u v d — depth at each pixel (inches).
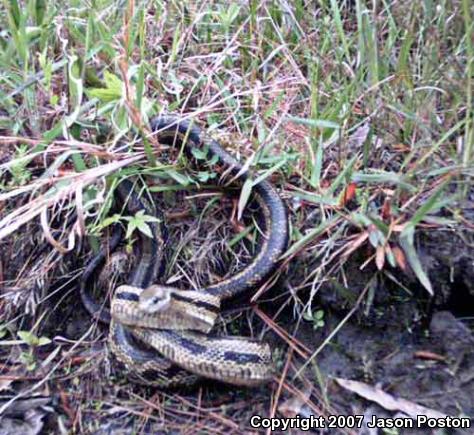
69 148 63.9
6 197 62.0
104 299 64.2
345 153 65.6
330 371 61.5
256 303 63.1
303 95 69.8
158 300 57.8
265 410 60.1
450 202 62.6
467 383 60.7
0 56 67.5
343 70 69.4
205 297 59.4
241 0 74.6
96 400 60.8
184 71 70.9
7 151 67.0
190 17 73.9
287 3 74.2
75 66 65.7
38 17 68.2
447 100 67.5
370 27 69.3
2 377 61.7
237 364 58.3
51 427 59.9
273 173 65.4
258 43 72.0
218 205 65.5
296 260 63.1
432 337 62.5
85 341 63.2
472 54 66.0
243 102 68.9
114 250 64.6
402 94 68.0
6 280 65.2
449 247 63.2
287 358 61.9
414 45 71.2
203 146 64.9
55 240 64.3
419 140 66.2
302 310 62.9
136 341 60.8
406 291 62.9
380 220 61.0
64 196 62.1
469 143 63.0
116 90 63.5
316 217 64.2
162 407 60.2
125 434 59.4
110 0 71.9
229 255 64.5
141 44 67.6
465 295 63.2
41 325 64.1
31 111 66.7
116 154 63.4
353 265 62.8
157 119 65.2
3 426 59.9
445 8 69.1
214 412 60.1
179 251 64.3
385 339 62.5
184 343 58.5
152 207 64.4
